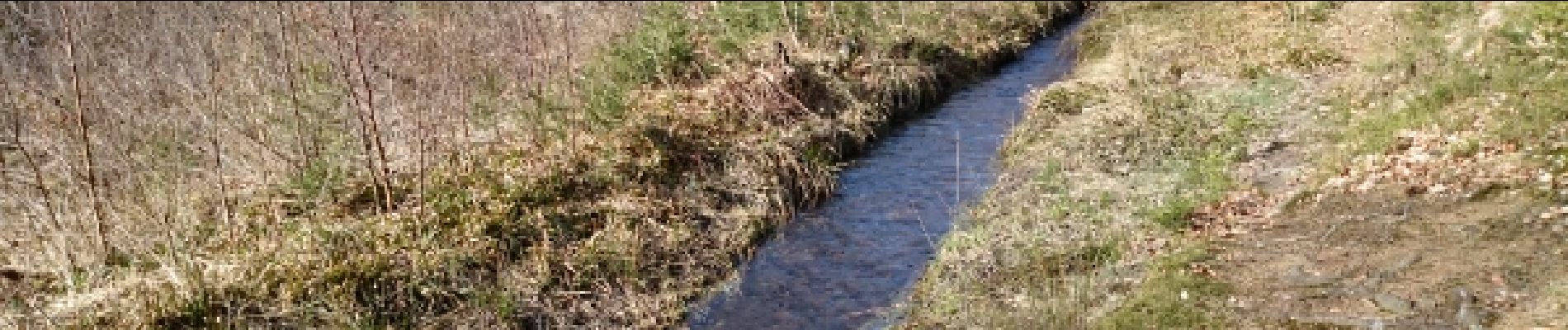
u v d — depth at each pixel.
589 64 16.53
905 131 17.25
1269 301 9.33
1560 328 8.01
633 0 20.08
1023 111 17.84
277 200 12.04
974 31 21.77
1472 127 11.98
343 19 17.16
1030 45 22.91
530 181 12.69
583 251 11.73
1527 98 12.09
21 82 13.83
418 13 18.77
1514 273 8.95
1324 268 9.75
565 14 18.59
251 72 14.89
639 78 16.55
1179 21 21.41
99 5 17.39
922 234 12.90
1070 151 14.66
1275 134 14.12
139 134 13.01
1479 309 8.52
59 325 9.52
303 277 10.44
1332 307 9.04
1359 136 12.91
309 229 11.35
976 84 19.98
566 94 15.34
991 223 12.61
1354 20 19.00
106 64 15.03
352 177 12.78
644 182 13.49
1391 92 14.16
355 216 11.96
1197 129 14.68
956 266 11.43
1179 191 12.54
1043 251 11.34
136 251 10.79
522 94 15.18
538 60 16.34
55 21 16.27
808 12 19.67
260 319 9.92
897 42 19.25
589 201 12.83
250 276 10.38
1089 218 12.11
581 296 11.20
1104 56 20.27
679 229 12.64
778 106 15.97
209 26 16.66
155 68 14.44
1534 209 9.92
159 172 12.38
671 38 17.38
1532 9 14.98
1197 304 9.48
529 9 18.09
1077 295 10.09
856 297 11.38
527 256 11.55
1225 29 20.02
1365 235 10.26
